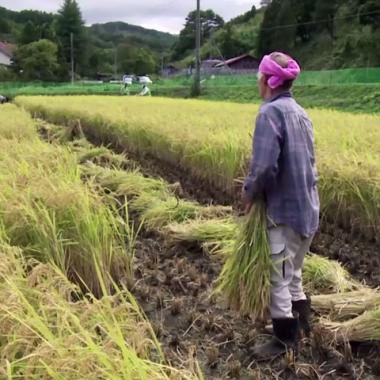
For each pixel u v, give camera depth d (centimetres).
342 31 7031
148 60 11750
